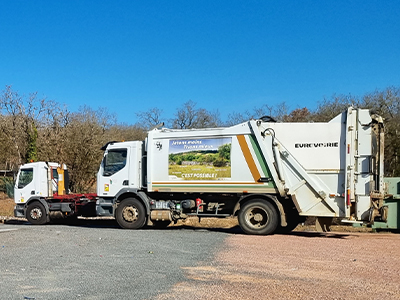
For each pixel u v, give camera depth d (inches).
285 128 489.4
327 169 471.5
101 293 242.5
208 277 279.9
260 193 498.9
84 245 412.2
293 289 250.1
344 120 468.4
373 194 464.8
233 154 511.5
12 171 1331.2
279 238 462.9
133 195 575.5
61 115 1384.1
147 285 259.6
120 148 583.5
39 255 359.9
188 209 555.2
